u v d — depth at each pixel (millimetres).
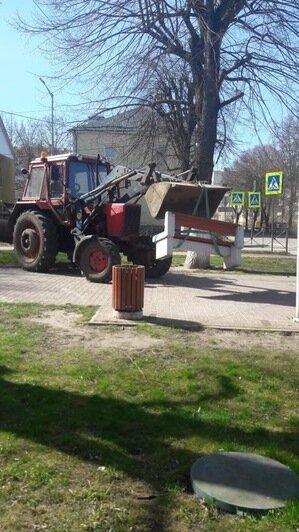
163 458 4172
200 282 14273
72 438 4414
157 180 12930
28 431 4512
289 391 5766
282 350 7289
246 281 14867
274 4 15508
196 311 9828
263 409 5246
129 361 6508
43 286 12344
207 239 12031
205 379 5996
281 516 3422
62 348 7039
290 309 10461
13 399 5203
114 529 3270
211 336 7965
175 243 11555
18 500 3520
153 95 16938
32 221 14758
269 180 20938
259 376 6133
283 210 56875
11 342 7234
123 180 13539
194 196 12469
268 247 32375
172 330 8180
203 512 3490
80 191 14602
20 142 52594
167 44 16047
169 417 4926
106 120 18141
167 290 12570
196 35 16328
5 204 17953
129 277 8641
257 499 3566
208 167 16781
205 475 3863
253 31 15875
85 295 11203
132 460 4113
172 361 6578
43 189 14938
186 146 18328
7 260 17078
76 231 13688
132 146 18266
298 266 9070
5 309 9438
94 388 5594
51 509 3439
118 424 4730
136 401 5289
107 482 3777
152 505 3543
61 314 9156
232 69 16828
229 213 47656
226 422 4879
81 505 3492
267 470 3969
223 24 16172
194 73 16641
